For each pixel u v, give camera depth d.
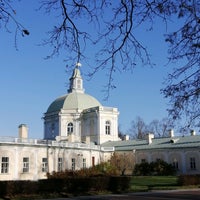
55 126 84.75
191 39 8.78
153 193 35.34
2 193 31.62
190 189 40.06
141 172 63.38
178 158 64.38
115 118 82.75
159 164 62.59
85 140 76.69
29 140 55.88
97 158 69.75
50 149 58.75
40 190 34.00
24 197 31.39
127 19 8.27
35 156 56.09
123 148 73.06
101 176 40.03
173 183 47.09
